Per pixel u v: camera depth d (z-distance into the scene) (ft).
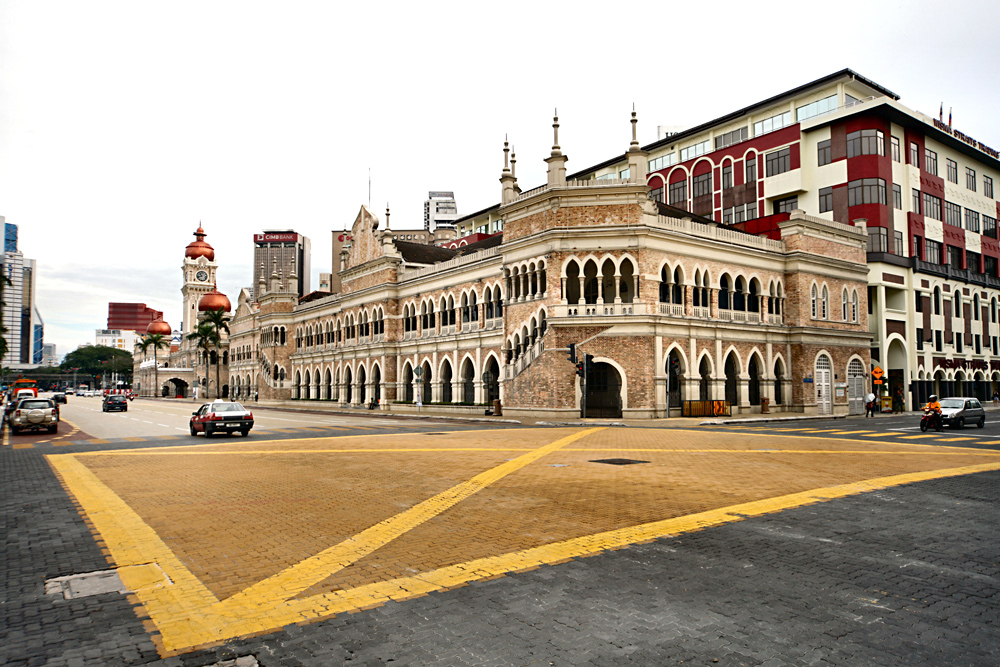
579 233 130.41
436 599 23.25
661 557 28.35
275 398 269.85
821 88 191.11
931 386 193.57
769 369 151.94
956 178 215.10
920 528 33.83
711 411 132.16
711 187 216.33
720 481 48.11
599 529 33.42
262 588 24.61
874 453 66.80
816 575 25.90
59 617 21.90
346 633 20.33
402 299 197.88
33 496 44.52
